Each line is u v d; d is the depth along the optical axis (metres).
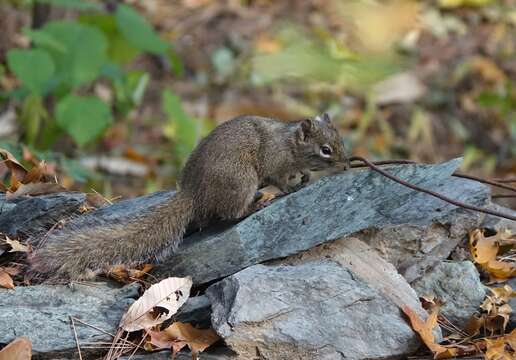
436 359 8.49
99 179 16.58
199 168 9.66
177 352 8.31
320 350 8.33
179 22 22.55
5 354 7.84
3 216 9.73
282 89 20.86
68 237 9.10
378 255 9.23
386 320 8.57
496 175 19.53
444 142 20.48
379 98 20.81
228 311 8.33
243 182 9.90
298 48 14.10
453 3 23.23
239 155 9.95
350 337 8.41
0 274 8.91
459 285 9.29
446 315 9.16
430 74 21.50
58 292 8.77
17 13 20.81
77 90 18.52
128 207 10.27
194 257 9.17
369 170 9.59
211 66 21.42
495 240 9.90
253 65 20.66
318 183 9.44
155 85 20.98
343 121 20.42
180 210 9.47
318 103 20.70
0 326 8.29
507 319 8.95
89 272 8.99
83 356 8.30
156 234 9.28
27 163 11.80
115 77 16.47
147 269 9.21
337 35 19.72
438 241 9.49
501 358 8.47
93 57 15.05
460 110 21.02
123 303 8.71
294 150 10.52
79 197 9.88
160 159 18.72
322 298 8.53
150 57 21.53
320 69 13.59
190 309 8.60
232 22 22.55
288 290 8.50
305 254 9.16
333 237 9.09
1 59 19.66
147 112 20.39
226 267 9.09
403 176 9.66
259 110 19.91
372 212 9.31
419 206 9.49
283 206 9.28
